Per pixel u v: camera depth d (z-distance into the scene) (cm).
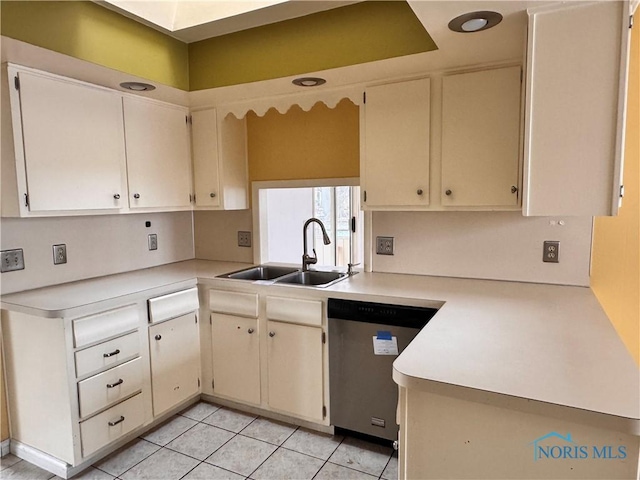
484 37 171
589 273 221
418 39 189
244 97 263
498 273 240
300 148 292
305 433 243
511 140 203
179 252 329
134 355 229
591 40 139
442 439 118
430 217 253
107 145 237
